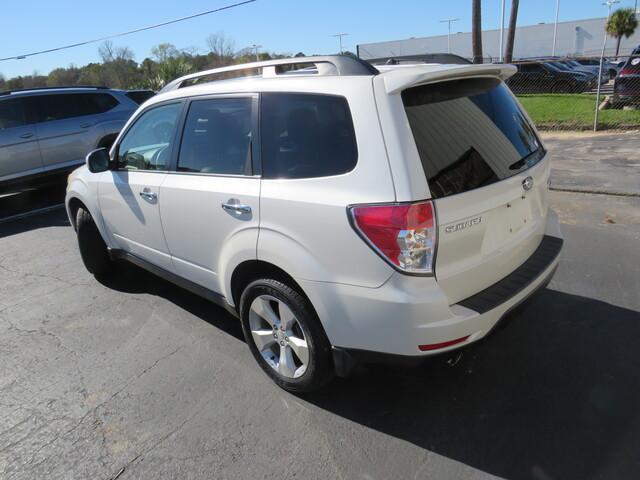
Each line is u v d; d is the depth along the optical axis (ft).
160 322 13.26
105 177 13.58
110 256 15.26
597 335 11.18
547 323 11.75
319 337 8.76
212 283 10.96
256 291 9.59
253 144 9.36
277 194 8.69
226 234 9.84
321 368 8.95
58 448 8.88
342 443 8.59
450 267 7.73
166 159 11.55
